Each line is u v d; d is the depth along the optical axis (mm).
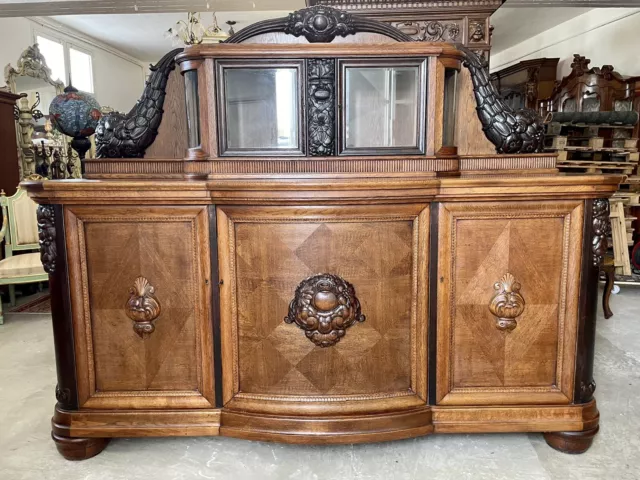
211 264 1590
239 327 1615
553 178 1529
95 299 1618
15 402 2125
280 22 1753
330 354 1604
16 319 3387
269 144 1690
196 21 4520
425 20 2959
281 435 1594
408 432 1609
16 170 4262
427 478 1572
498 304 1601
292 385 1618
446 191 1540
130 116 1850
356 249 1562
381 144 1704
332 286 1553
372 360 1611
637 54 4844
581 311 1609
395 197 1520
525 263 1599
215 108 1651
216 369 1632
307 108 1653
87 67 7477
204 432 1637
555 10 5449
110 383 1653
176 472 1616
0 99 4043
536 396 1645
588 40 5559
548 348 1637
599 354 2637
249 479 1577
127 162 1825
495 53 7938
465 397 1643
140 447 1764
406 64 1652
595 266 1604
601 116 4375
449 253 1586
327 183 1475
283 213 1536
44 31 6258
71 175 5562
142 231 1584
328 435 1584
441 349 1623
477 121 1935
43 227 1584
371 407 1604
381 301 1592
